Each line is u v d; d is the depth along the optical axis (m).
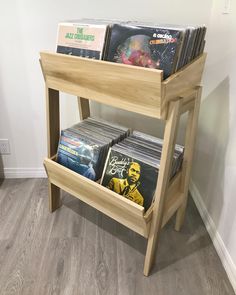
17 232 1.29
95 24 0.95
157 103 0.80
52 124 1.22
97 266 1.14
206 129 1.36
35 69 1.39
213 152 1.28
